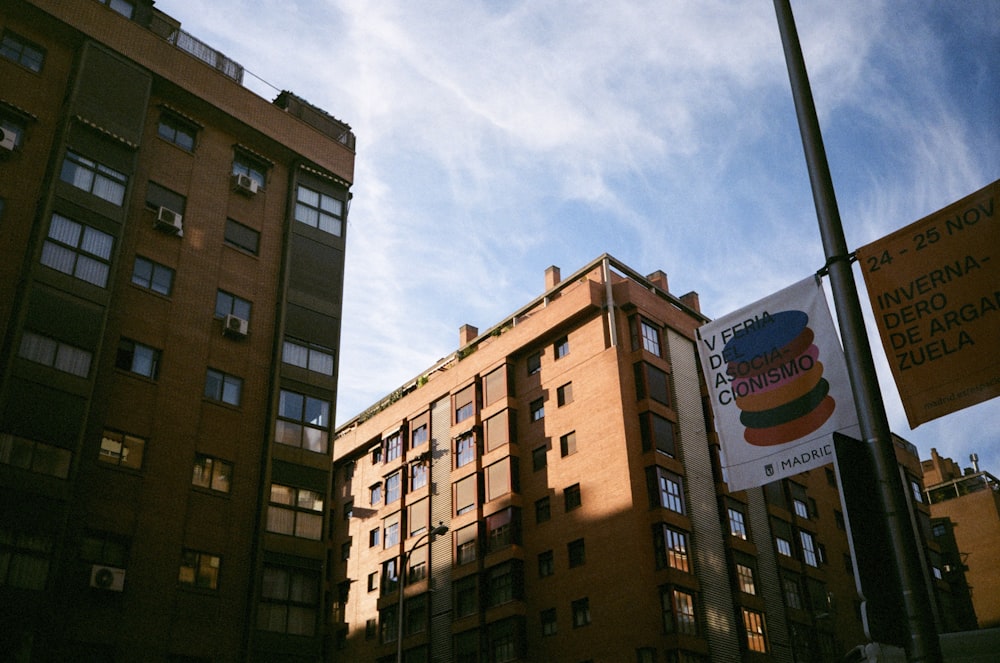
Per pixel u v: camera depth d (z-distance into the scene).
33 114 25.77
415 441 56.22
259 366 28.61
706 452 45.94
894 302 8.18
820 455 8.68
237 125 31.55
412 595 50.59
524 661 42.16
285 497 27.00
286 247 31.00
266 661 24.39
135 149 27.50
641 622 37.91
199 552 24.59
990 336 7.61
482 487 48.84
